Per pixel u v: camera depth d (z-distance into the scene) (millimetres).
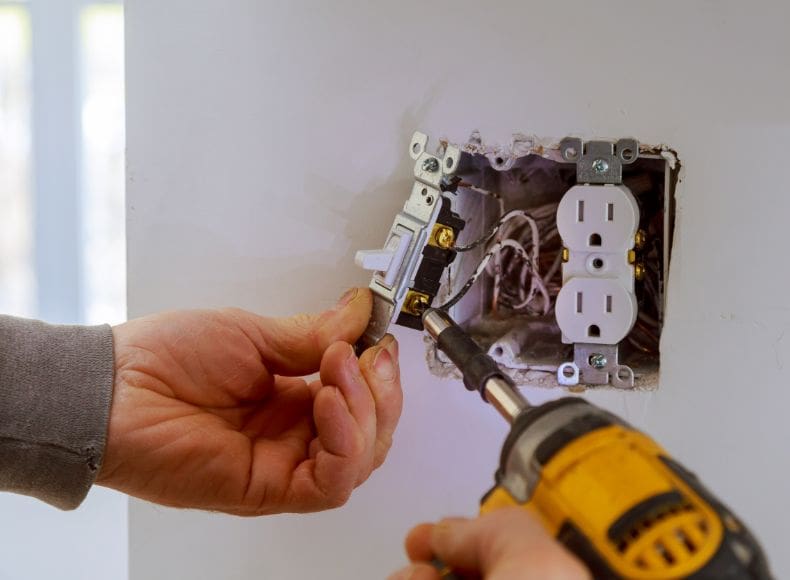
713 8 581
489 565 347
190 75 649
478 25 608
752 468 602
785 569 602
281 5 633
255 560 679
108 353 574
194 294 666
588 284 612
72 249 1312
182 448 571
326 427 549
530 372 636
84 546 1257
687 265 602
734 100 585
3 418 535
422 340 635
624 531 343
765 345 594
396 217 596
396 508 655
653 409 614
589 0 594
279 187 648
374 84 627
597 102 601
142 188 664
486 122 614
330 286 647
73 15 1271
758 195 588
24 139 1317
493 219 670
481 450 638
